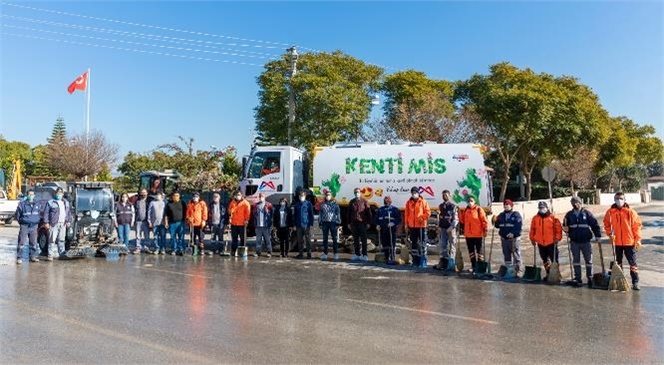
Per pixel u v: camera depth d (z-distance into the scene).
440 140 28.45
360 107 30.31
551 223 11.21
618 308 8.53
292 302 8.68
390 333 6.80
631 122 61.28
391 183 16.52
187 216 15.63
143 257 14.77
